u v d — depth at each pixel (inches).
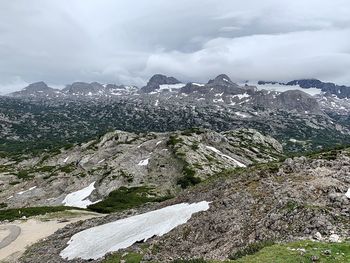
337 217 1261.1
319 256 978.7
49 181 6240.2
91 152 7741.1
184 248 1530.5
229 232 1460.4
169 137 7603.4
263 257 1034.1
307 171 1745.8
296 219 1307.8
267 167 2065.7
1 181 6663.4
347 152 2156.7
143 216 2201.0
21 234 3034.0
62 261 2020.2
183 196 2341.3
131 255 1614.2
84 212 3951.8
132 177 5969.5
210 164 6363.2
